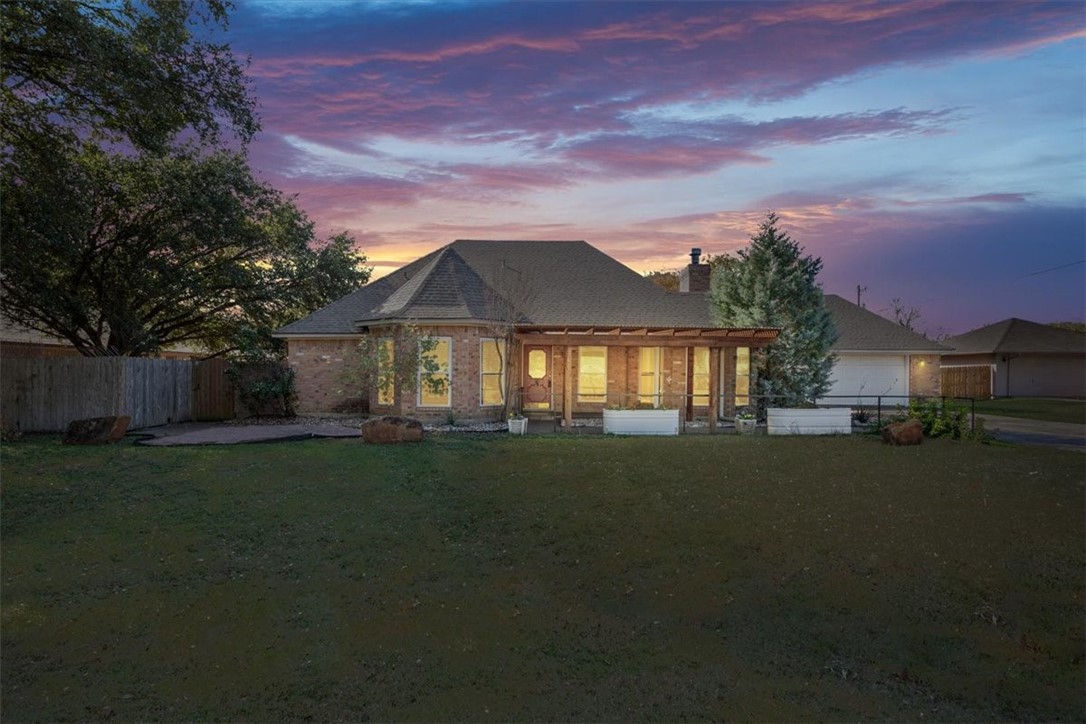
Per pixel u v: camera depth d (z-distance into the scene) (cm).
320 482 1104
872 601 683
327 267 2941
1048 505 1010
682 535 869
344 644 578
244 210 2438
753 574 747
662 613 652
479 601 671
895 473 1222
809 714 484
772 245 2106
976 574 750
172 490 1051
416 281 2112
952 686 530
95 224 2092
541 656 563
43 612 630
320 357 2203
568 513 955
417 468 1203
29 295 2125
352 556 786
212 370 2153
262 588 694
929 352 2920
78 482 1091
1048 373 4034
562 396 2198
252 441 1492
